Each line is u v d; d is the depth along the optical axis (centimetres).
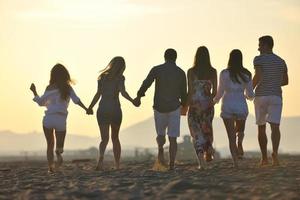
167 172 2248
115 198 1504
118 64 2562
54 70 2478
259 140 2438
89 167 2831
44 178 2122
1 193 1688
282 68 2411
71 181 1945
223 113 2367
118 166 2612
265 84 2406
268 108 2411
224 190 1586
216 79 2369
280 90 2419
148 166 2809
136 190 1634
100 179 1984
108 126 2581
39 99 2462
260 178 1859
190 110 2364
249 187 1623
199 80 2361
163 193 1555
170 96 2462
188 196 1486
